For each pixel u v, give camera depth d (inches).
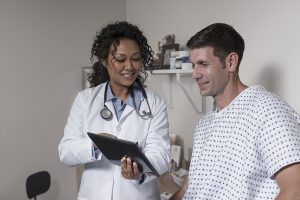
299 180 31.8
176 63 76.5
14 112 97.5
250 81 65.7
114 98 55.9
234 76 40.6
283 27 57.3
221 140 39.8
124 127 54.2
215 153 40.1
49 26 100.5
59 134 105.5
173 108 92.5
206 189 40.3
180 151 87.4
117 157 45.7
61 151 53.5
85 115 54.9
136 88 56.7
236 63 39.9
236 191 37.2
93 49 54.9
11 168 98.5
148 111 55.3
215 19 73.7
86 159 50.9
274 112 35.0
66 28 103.3
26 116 99.4
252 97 38.4
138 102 55.7
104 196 52.9
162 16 93.2
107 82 58.0
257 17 62.7
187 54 73.0
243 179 36.6
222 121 40.5
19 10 95.7
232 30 40.0
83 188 54.9
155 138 54.4
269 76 61.0
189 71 71.7
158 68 82.8
